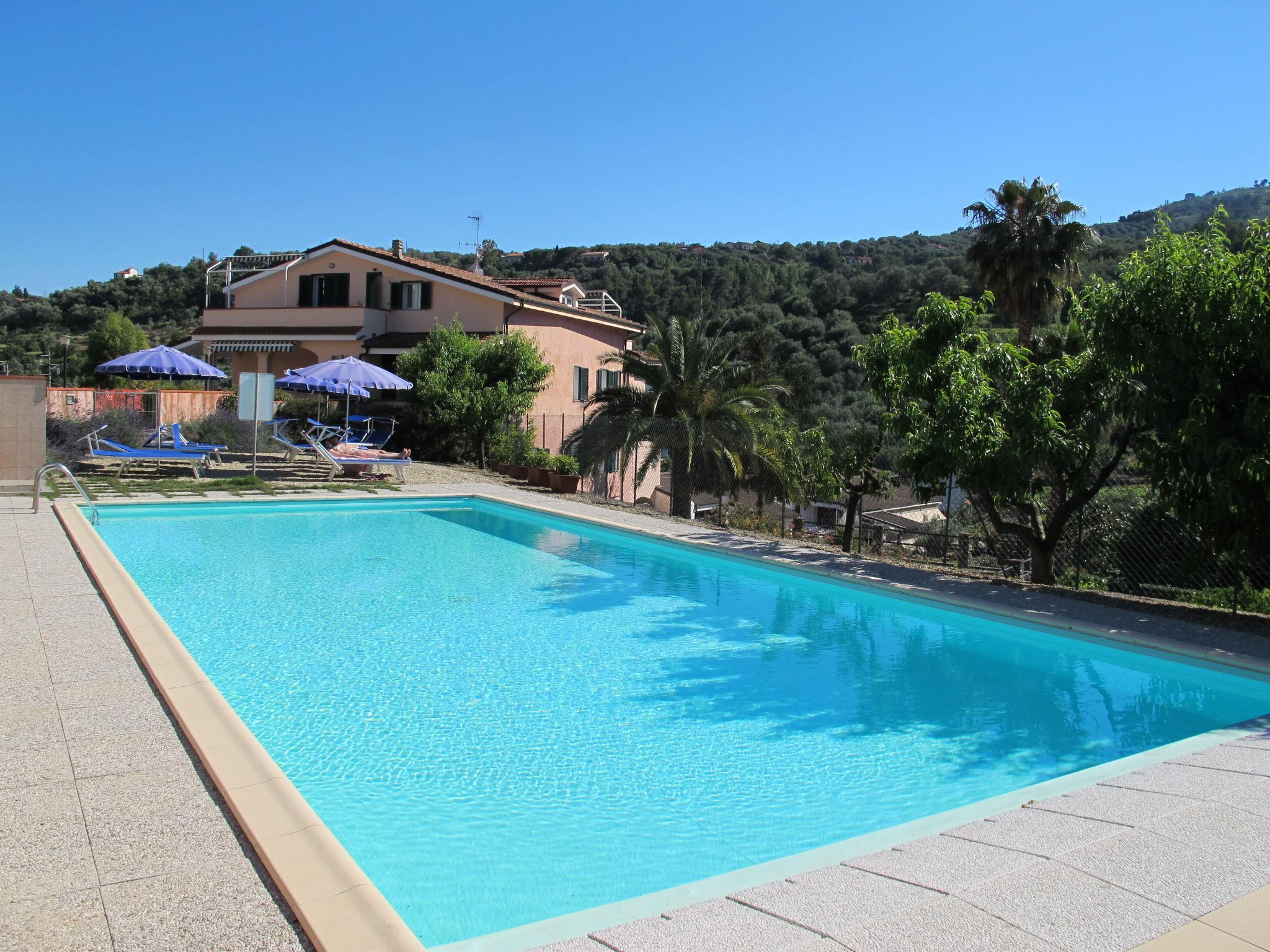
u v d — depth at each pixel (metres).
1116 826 4.20
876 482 14.47
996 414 10.88
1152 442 9.98
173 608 9.63
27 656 6.27
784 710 7.14
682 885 4.17
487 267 76.69
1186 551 11.83
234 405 26.05
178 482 17.67
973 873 3.65
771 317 53.31
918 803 5.47
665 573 12.63
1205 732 6.47
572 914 3.48
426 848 4.74
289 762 5.84
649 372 23.23
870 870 3.74
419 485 19.72
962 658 8.79
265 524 15.21
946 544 14.03
